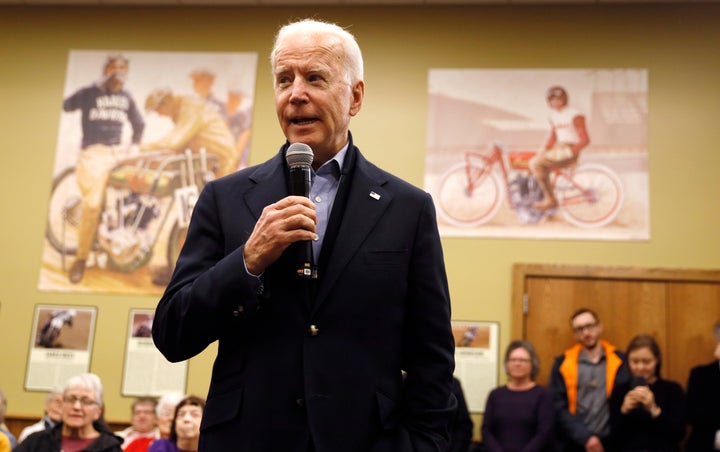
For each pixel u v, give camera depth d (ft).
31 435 14.52
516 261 22.63
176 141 24.26
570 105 23.32
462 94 23.71
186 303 5.19
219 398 5.31
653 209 22.54
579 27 23.79
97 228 23.93
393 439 5.38
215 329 5.24
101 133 24.49
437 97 23.77
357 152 6.10
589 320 20.10
